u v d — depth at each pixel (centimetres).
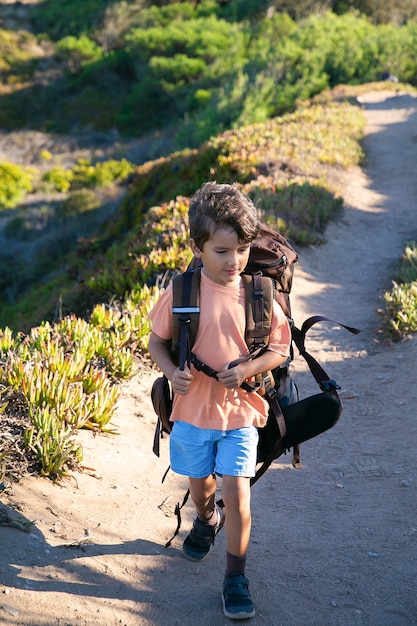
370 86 3484
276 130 1969
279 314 290
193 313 283
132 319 620
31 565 310
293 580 336
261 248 295
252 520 396
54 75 6225
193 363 287
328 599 322
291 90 3716
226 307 284
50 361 489
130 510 384
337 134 1975
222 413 291
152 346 298
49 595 292
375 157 1969
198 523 339
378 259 1114
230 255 273
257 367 284
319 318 321
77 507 372
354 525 391
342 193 1495
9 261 2958
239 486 288
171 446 305
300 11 5812
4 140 5362
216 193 272
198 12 6312
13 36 6769
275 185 1320
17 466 385
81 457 414
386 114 2697
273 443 308
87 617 285
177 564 337
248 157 1583
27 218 3419
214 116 3603
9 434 405
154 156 4456
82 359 511
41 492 373
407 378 605
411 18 5634
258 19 6022
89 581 309
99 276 1007
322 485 443
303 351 321
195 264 303
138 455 453
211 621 296
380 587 332
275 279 299
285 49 4191
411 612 315
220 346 285
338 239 1214
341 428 529
